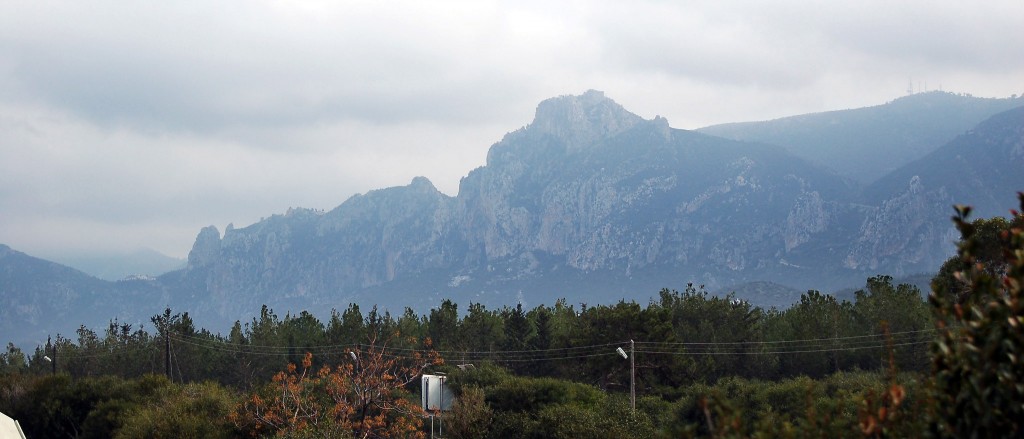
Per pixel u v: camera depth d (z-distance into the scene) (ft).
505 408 198.90
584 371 249.55
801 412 151.12
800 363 248.93
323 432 143.43
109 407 213.25
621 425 156.56
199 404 197.88
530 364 284.20
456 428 175.42
